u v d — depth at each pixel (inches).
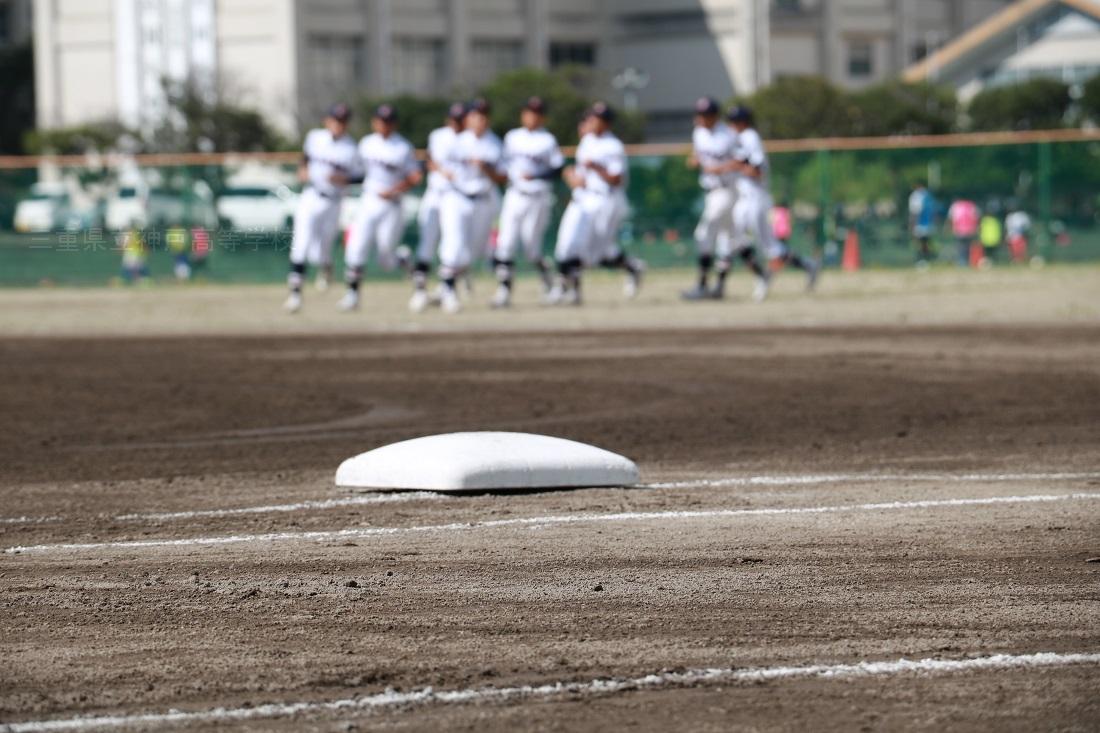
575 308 2790.4
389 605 721.0
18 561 830.5
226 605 725.3
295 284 2807.6
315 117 7775.6
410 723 552.7
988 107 7421.3
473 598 732.0
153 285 3912.4
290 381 1733.5
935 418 1369.3
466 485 1013.2
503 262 2829.7
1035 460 1140.5
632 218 4111.7
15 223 3929.6
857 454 1180.5
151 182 3929.6
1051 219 4124.0
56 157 7263.8
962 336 2127.2
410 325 2471.7
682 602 720.3
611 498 991.6
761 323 2395.4
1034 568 780.0
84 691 594.9
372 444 1267.2
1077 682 593.0
